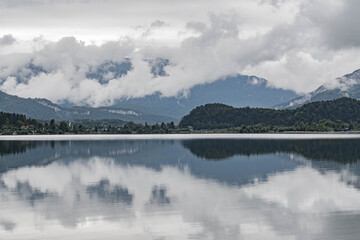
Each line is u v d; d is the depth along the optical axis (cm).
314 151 13875
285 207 5325
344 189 6494
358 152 13338
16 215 5000
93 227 4525
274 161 10688
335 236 4178
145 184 7088
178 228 4478
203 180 7506
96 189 6631
